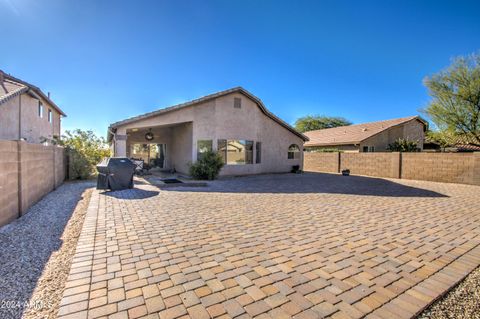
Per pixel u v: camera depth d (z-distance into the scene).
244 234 5.33
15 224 6.00
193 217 6.61
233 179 15.44
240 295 3.08
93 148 15.95
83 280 3.39
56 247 4.71
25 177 7.07
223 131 17.00
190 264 3.90
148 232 5.37
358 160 19.97
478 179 13.73
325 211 7.46
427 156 15.80
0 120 13.16
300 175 18.83
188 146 17.06
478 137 20.38
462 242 5.05
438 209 7.92
